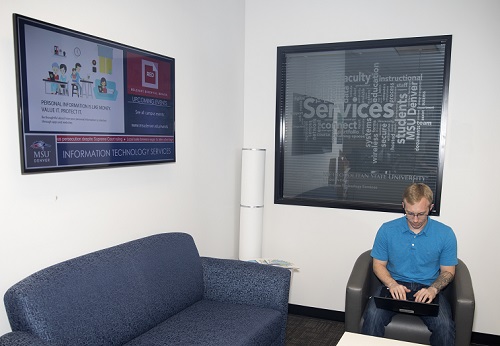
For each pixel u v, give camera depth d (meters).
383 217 3.17
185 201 2.81
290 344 2.90
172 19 2.59
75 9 1.93
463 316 2.09
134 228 2.38
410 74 3.06
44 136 1.78
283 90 3.45
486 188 2.89
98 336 1.72
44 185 1.83
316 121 3.38
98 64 2.03
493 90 2.82
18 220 1.73
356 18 3.14
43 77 1.76
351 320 2.30
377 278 2.64
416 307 2.13
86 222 2.06
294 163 3.48
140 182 2.40
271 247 3.54
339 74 3.27
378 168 3.21
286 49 3.37
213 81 3.06
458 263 2.50
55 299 1.61
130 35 2.26
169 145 2.56
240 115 3.49
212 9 3.00
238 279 2.43
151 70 2.38
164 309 2.12
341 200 3.34
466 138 2.91
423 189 2.37
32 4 1.73
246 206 3.16
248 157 3.12
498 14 2.78
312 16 3.28
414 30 2.99
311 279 3.42
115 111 2.14
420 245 2.46
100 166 2.07
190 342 1.88
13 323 1.54
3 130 1.65
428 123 3.04
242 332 2.00
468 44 2.86
